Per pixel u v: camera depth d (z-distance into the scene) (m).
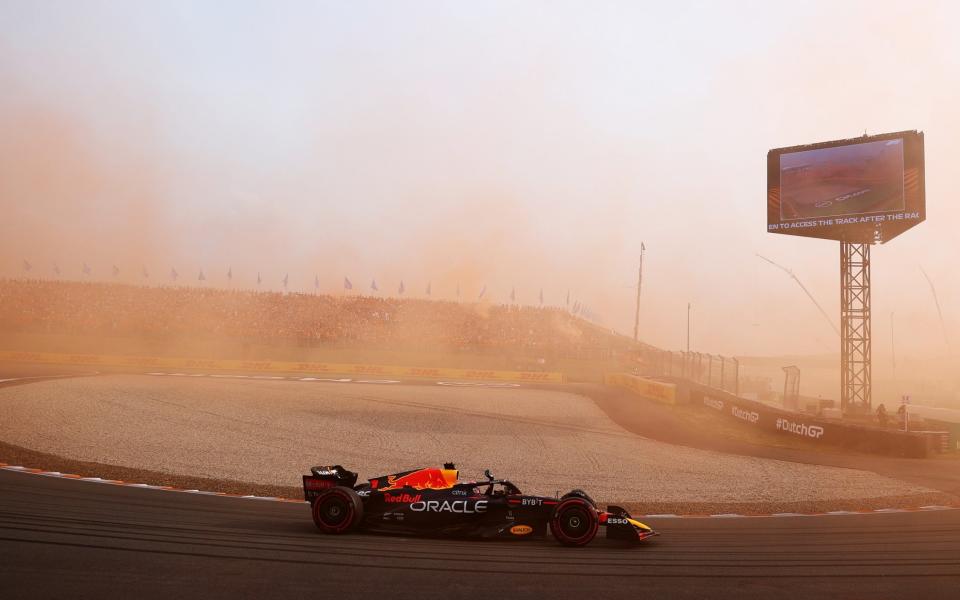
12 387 30.27
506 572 6.75
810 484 15.57
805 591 6.41
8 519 8.61
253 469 15.10
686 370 42.56
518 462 17.75
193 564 6.70
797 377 28.08
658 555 7.88
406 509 8.55
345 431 22.69
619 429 26.55
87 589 5.75
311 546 7.67
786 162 28.81
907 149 26.20
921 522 10.93
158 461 15.40
